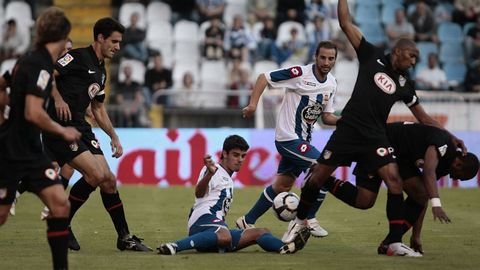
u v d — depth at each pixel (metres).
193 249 25.33
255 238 25.09
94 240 28.56
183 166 52.66
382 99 24.50
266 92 56.16
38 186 19.70
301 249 26.11
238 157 25.39
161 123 58.25
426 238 29.28
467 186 53.81
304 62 67.06
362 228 32.31
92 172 25.66
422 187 25.08
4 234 29.91
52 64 19.81
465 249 26.59
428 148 24.12
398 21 69.06
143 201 42.62
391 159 24.44
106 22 26.42
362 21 70.62
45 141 25.70
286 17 69.12
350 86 65.12
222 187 25.20
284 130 30.02
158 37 69.12
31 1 72.12
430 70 66.81
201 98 60.00
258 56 67.19
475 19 70.50
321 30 67.31
